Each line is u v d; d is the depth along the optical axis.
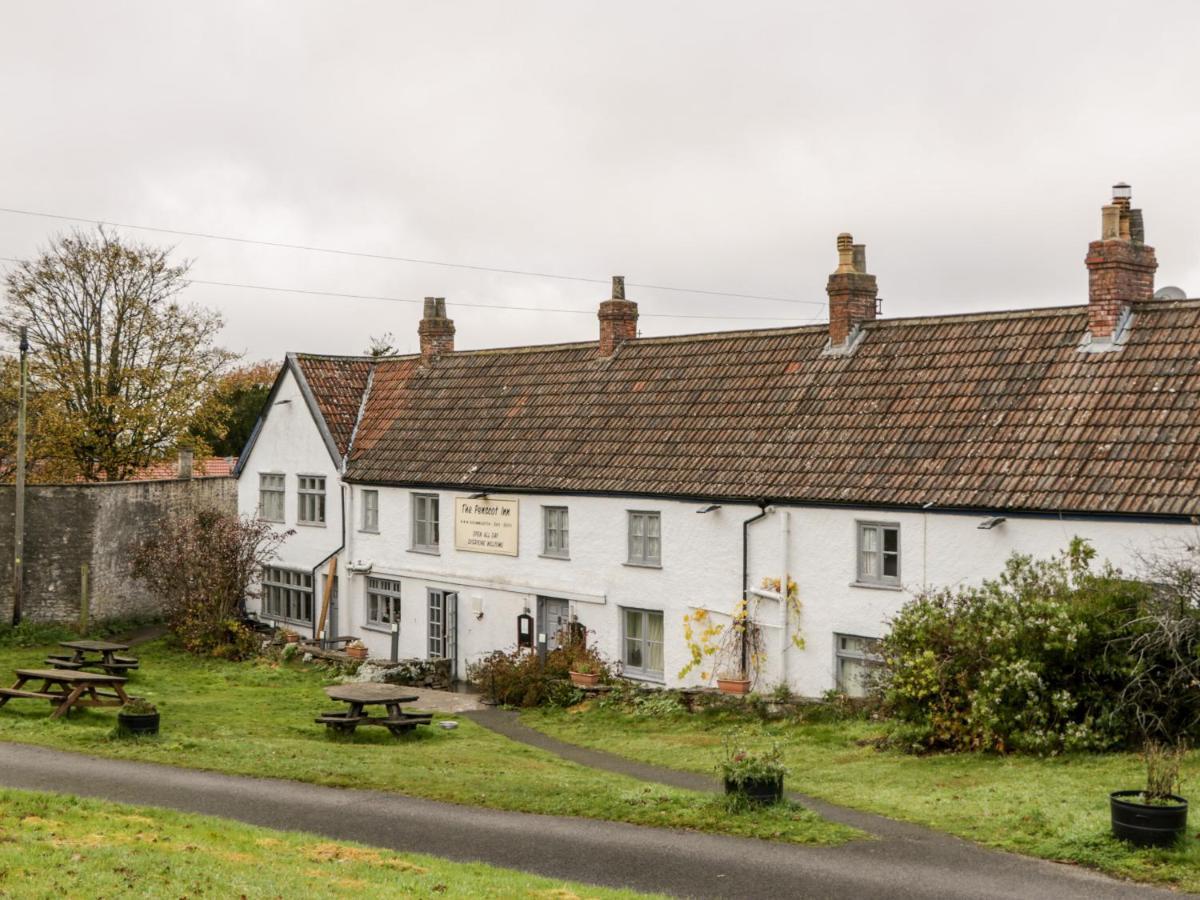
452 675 37.69
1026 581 24.11
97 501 43.72
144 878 14.38
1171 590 22.36
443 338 43.16
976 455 27.55
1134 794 16.91
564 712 31.42
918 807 19.59
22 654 39.12
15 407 54.34
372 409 43.25
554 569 35.09
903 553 27.86
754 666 30.45
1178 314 27.39
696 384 34.78
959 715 23.69
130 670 36.69
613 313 37.75
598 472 34.19
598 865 16.53
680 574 32.03
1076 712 22.94
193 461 57.19
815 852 17.06
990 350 29.70
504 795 20.44
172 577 41.44
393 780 21.58
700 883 15.73
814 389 32.00
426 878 15.22
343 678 36.28
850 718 27.47
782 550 29.89
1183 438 25.09
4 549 42.22
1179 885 15.20
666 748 26.62
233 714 29.50
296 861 15.84
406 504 39.69
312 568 42.84
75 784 20.31
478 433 38.84
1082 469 25.77
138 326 55.97
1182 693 21.92
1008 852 16.88
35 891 13.56
